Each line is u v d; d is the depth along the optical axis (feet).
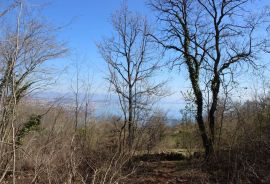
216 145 62.49
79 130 43.60
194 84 66.39
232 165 55.06
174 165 62.54
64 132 36.27
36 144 36.68
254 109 63.36
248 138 58.90
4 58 30.76
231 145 59.77
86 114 41.29
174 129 74.69
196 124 68.44
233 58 64.39
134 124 64.85
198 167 59.47
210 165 59.98
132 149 57.47
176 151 71.51
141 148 67.97
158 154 69.26
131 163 55.83
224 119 64.49
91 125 47.75
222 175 54.08
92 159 42.80
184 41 67.87
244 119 62.54
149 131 69.67
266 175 49.78
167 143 73.51
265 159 54.90
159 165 62.59
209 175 55.21
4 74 29.89
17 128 36.45
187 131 69.62
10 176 33.99
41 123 39.83
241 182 48.32
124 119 60.64
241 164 54.19
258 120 61.87
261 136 57.93
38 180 31.94
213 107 64.44
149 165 61.72
